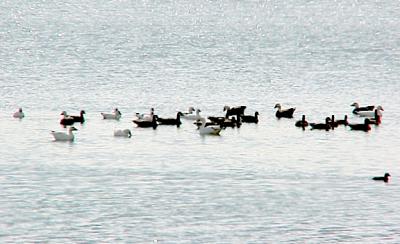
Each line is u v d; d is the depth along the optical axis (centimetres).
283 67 17575
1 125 10544
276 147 9194
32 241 5934
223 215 6531
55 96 13250
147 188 7312
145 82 15025
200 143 9394
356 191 7281
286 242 5956
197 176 7762
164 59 18525
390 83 15300
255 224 6334
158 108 12256
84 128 10369
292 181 7606
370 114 11569
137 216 6500
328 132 10225
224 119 10619
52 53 19275
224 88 14488
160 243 5906
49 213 6562
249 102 12938
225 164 8269
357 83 15288
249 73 16562
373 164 8375
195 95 13638
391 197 7094
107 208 6706
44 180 7569
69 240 5956
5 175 7756
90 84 14675
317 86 14875
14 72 16112
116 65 17375
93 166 8144
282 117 11394
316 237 6078
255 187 7375
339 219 6481
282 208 6750
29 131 10119
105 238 6000
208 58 18900
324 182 7581
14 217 6462
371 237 6100
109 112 11819
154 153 8788
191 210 6669
